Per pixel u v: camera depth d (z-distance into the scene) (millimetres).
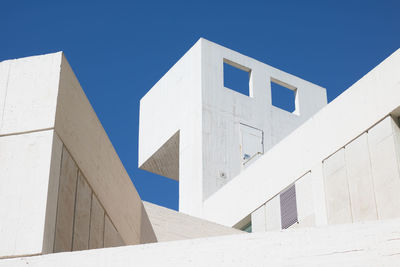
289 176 20031
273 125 28938
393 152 16391
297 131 20109
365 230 7680
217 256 7957
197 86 28312
